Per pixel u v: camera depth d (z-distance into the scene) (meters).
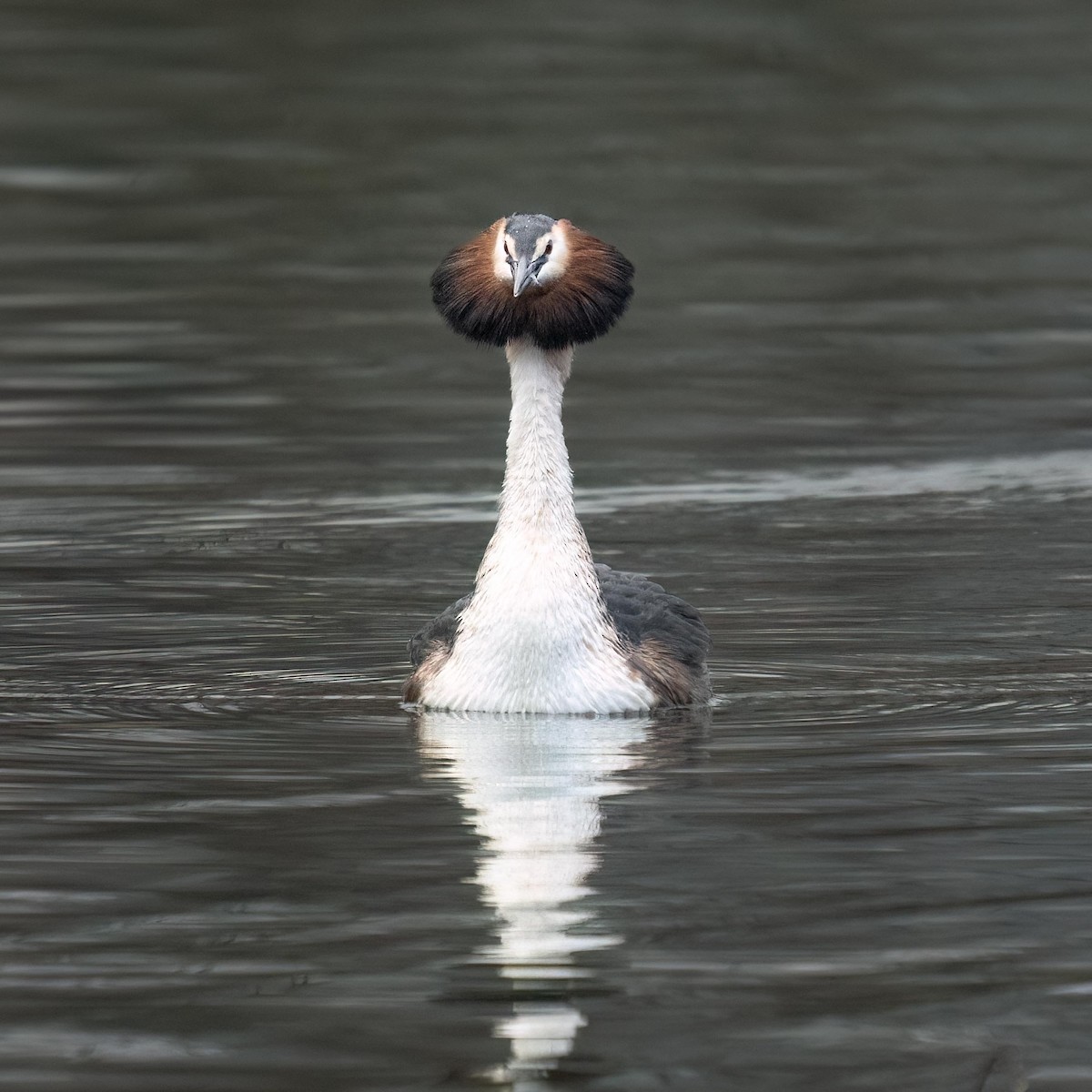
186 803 11.17
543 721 13.09
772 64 44.69
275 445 22.22
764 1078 7.83
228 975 8.77
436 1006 8.45
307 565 17.59
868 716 13.12
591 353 26.83
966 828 10.66
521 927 9.27
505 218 13.73
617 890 9.74
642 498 20.19
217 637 15.32
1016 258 31.77
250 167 37.12
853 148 38.50
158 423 23.08
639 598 14.41
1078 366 25.89
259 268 31.22
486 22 48.78
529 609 13.21
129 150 38.22
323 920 9.37
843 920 9.34
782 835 10.57
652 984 8.64
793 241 32.66
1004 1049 8.04
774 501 19.98
